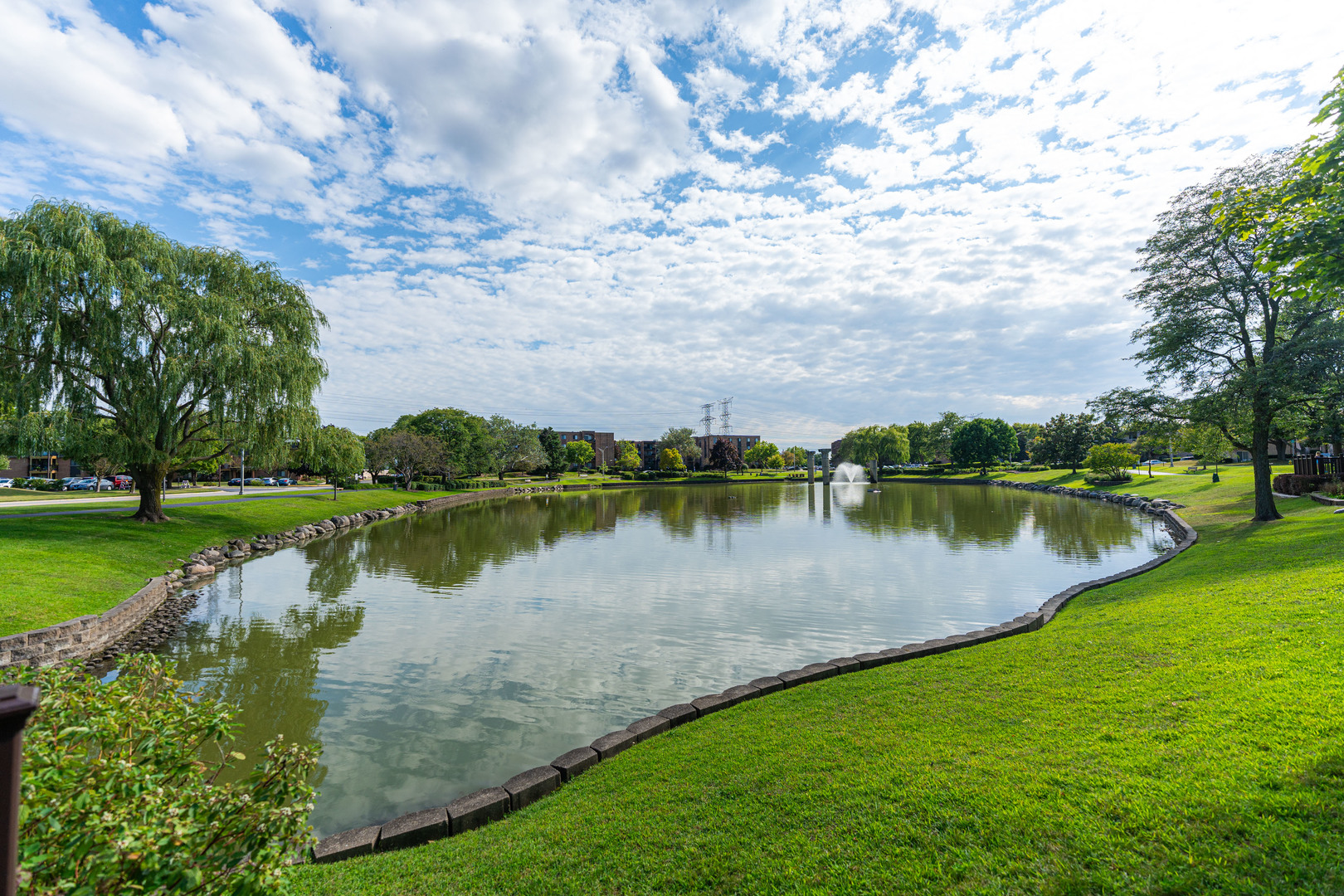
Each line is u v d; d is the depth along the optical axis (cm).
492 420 8681
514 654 1230
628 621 1462
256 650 1259
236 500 3612
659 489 8050
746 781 558
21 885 232
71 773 277
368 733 883
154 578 1738
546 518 4122
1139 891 331
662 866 438
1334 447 2738
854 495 6081
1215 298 2073
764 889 393
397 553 2562
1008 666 822
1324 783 390
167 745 331
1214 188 1973
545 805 594
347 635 1367
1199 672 643
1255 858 337
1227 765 436
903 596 1680
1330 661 594
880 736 623
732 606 1595
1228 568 1266
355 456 4131
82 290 1997
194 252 2327
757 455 12812
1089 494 5141
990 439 8912
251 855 297
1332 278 717
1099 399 2341
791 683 890
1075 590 1406
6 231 1888
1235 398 1972
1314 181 734
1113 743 511
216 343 2211
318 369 2633
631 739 728
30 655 1084
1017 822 414
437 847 525
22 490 4862
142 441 2186
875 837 429
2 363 1905
